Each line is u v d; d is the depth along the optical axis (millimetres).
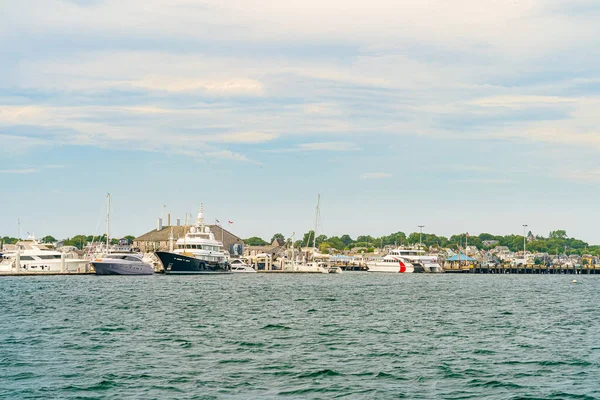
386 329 55688
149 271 163000
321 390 33062
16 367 37969
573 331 55688
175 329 54469
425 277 195125
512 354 43469
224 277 164125
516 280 182250
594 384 34875
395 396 32094
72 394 31906
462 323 61000
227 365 38938
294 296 95562
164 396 31688
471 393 32812
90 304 78500
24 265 163500
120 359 40531
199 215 174375
